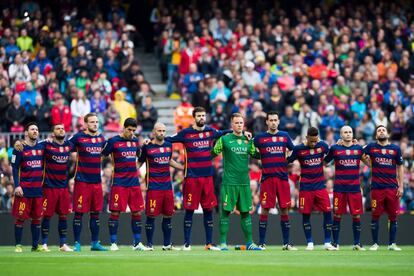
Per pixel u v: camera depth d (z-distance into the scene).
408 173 81.19
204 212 60.62
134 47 110.38
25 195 58.53
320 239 72.38
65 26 98.62
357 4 115.06
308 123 89.00
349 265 45.28
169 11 108.62
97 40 96.62
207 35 101.25
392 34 108.44
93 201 59.50
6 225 70.44
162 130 59.81
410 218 74.00
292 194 76.56
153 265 44.69
